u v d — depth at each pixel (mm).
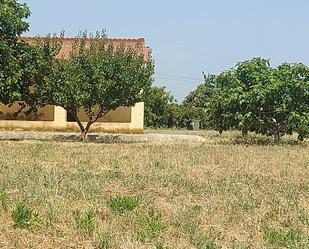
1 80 28219
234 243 8820
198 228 9781
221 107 32688
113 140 32938
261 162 20938
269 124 32219
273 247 8836
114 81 30688
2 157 20000
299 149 26875
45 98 31031
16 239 8555
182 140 33844
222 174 17234
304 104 31500
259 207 11930
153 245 8625
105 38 32750
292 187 14930
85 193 12344
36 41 31250
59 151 22953
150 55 36375
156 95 60312
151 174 16266
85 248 8336
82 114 38156
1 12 28625
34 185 13195
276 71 31562
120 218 10211
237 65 32844
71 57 31359
